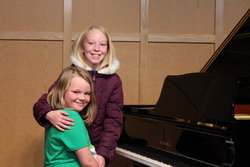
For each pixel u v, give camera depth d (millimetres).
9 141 3404
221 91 2090
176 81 2445
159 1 3523
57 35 3393
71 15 3400
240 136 1928
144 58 3523
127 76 3518
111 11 3463
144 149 2436
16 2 3342
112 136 2143
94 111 2014
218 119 2018
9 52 3355
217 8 3576
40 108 1937
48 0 3379
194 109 2215
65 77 1888
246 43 2607
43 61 3400
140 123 2490
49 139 1845
